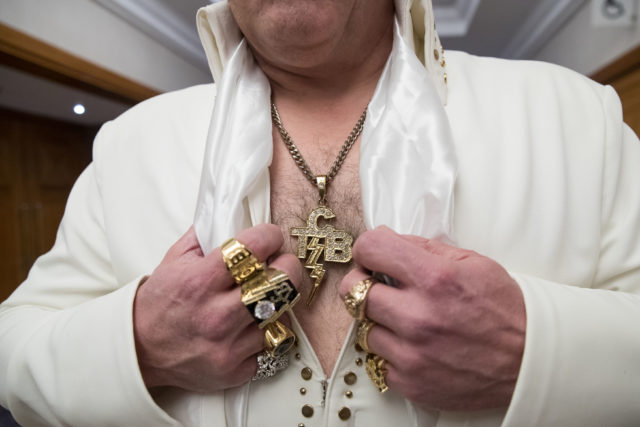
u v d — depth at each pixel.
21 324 0.61
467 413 0.44
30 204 2.72
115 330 0.46
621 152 0.56
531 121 0.57
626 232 0.52
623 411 0.39
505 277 0.40
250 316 0.43
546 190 0.52
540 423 0.39
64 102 2.42
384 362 0.43
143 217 0.64
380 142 0.54
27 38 1.75
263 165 0.56
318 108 0.66
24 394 0.52
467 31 2.76
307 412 0.50
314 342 0.53
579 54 2.32
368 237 0.41
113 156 0.71
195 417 0.50
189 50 2.92
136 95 2.43
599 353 0.39
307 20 0.52
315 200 0.58
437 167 0.50
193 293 0.43
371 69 0.65
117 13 2.28
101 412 0.46
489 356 0.39
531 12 2.53
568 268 0.51
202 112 0.71
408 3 0.59
